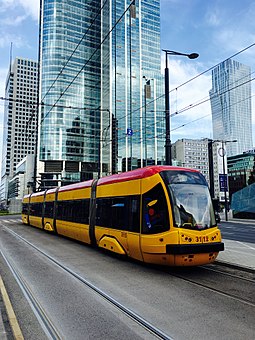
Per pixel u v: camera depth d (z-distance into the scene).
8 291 7.16
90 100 69.50
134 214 10.18
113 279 8.35
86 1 61.69
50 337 4.67
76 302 6.37
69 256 11.98
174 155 115.81
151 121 49.66
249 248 13.80
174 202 9.00
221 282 8.13
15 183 94.25
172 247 8.49
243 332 4.89
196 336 4.74
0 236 19.53
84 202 14.82
